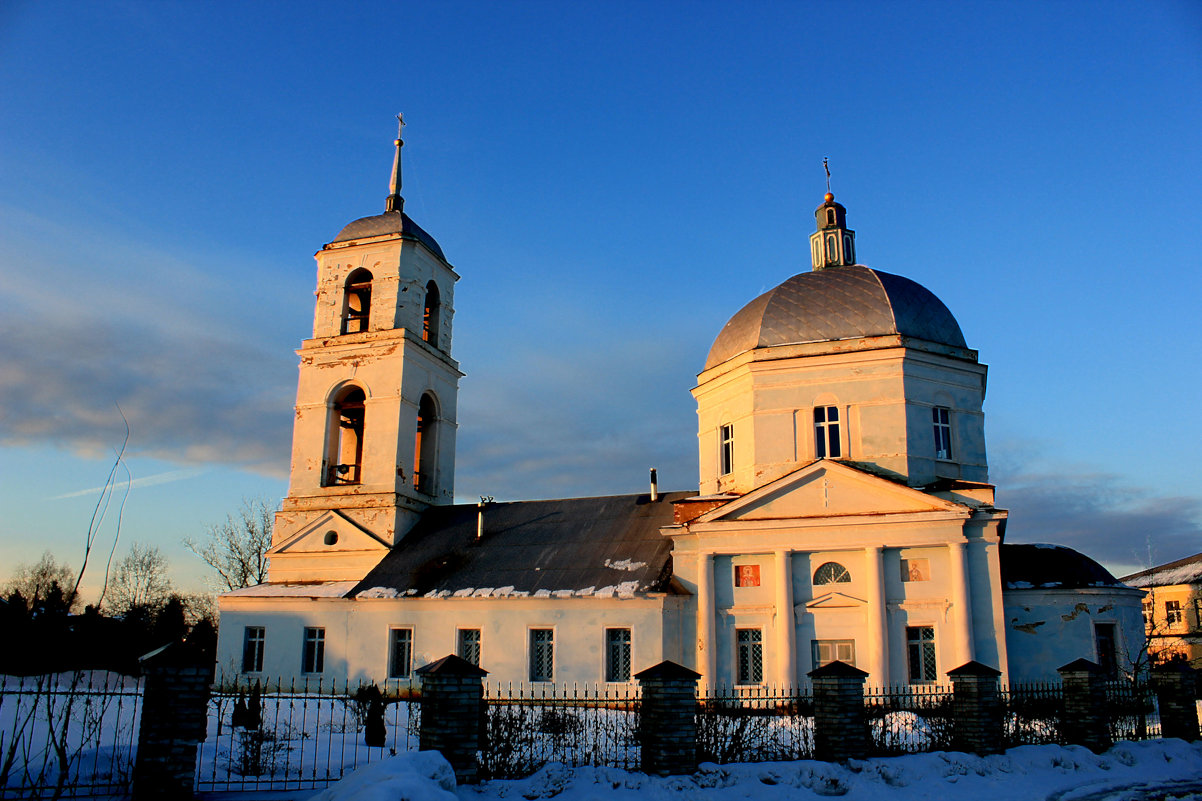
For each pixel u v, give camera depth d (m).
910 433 30.92
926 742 19.05
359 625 33.53
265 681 34.00
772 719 21.81
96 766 15.18
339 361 39.41
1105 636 29.22
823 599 29.02
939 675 27.69
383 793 11.73
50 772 15.03
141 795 13.40
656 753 16.02
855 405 31.61
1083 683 20.73
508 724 17.33
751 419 32.66
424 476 40.53
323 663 33.72
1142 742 21.20
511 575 32.91
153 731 13.70
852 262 38.44
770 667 29.12
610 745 19.22
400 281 39.50
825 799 15.51
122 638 31.83
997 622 27.70
